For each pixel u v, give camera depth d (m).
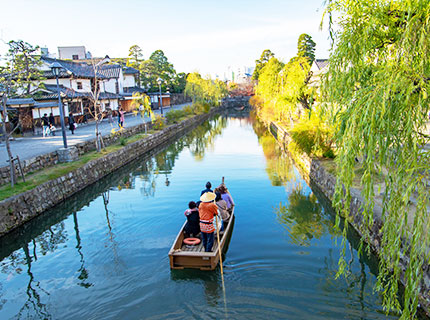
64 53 54.28
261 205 11.62
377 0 5.57
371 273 7.02
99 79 31.55
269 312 5.70
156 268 7.37
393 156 4.67
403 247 6.37
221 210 9.00
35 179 12.09
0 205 9.46
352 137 4.61
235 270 7.13
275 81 31.23
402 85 4.21
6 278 7.34
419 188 4.18
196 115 45.47
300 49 50.22
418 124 4.26
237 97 87.31
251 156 20.83
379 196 8.93
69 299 6.37
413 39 4.40
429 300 5.41
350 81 5.66
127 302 6.16
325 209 11.22
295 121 28.14
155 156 21.97
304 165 16.48
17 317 5.90
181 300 6.14
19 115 20.75
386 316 5.35
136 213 11.10
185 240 7.97
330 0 6.21
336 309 5.78
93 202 12.73
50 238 9.55
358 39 5.43
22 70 12.42
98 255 8.18
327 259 7.62
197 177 15.86
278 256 7.76
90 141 18.53
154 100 51.28
